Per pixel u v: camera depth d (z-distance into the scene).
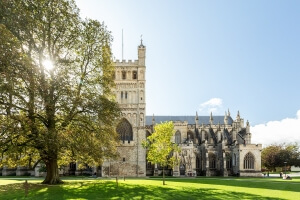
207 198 35.69
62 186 45.16
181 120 128.38
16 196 36.34
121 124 94.75
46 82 41.47
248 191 44.06
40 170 88.75
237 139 123.00
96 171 95.88
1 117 40.34
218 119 134.38
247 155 108.06
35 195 36.84
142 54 97.50
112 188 43.56
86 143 45.06
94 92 50.66
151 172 104.25
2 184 52.06
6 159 48.28
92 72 52.28
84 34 48.81
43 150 44.34
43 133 40.56
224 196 37.62
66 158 54.88
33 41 43.47
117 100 95.19
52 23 46.22
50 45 47.97
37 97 42.25
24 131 40.62
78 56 50.06
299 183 62.78
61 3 46.19
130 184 50.44
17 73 37.69
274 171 157.12
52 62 44.53
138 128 94.00
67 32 48.09
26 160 52.00
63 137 41.66
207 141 121.38
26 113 44.38
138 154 92.56
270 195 39.38
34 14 42.91
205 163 112.69
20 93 40.88
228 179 81.56
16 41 37.59
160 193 39.28
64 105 43.94
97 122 49.09
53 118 44.50
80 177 87.88
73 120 46.97
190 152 104.50
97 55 51.62
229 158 115.62
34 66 39.75
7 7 38.62
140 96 95.62
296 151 151.12
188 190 43.50
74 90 46.69
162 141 65.12
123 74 97.12
